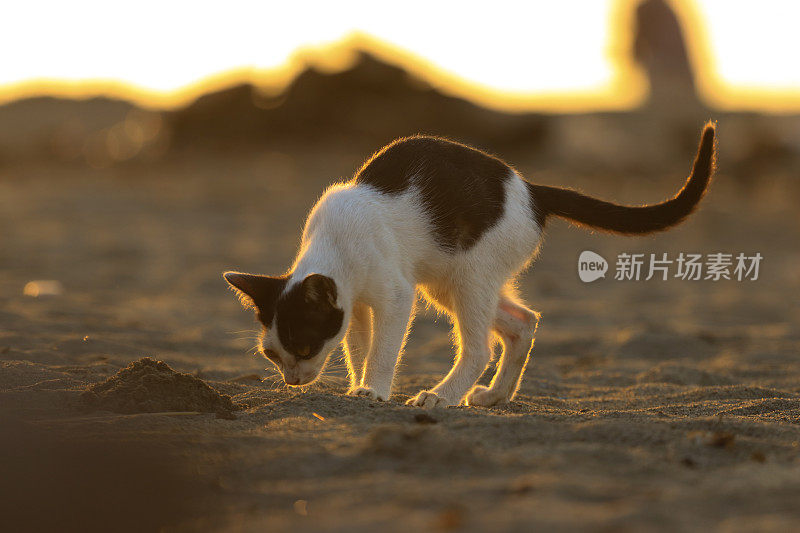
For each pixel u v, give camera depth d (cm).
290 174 4344
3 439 609
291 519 457
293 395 799
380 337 851
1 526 475
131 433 636
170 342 1241
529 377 1115
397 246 852
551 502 464
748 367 1202
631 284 2220
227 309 1658
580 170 4803
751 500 466
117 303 1639
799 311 1819
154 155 5147
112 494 512
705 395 957
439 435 593
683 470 544
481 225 866
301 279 817
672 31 5769
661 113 5666
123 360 1055
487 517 437
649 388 1040
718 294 2080
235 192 3797
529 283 2172
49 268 2102
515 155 5219
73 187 3941
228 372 1038
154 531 466
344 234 834
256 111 5369
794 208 3709
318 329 819
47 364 1005
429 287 912
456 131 5312
